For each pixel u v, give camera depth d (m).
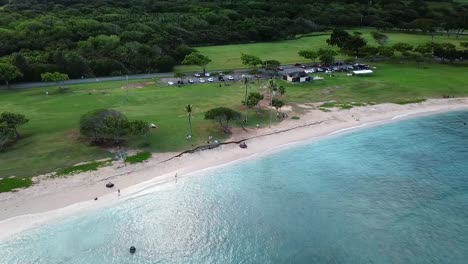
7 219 77.31
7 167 94.88
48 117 126.19
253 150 109.50
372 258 71.75
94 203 83.62
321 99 147.62
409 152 110.75
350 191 92.06
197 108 135.12
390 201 88.38
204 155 105.44
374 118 133.00
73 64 171.62
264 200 88.31
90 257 70.62
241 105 138.12
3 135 101.75
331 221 81.69
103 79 172.38
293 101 144.50
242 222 81.50
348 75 178.00
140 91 154.88
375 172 100.31
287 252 73.50
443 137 120.00
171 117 126.88
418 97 151.38
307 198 89.31
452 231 78.75
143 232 77.44
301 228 79.75
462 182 95.94
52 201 83.25
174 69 189.50
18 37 194.75
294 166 102.50
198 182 93.94
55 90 155.50
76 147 105.62
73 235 74.88
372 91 157.00
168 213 83.06
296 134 119.81
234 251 74.12
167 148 106.88
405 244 75.25
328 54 189.75
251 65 181.62
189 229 79.25
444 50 199.00
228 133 116.88
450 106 143.88
